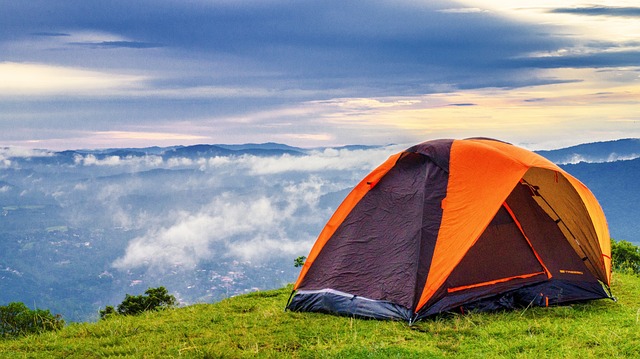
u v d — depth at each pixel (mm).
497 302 9969
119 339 9156
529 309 10070
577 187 10680
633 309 10180
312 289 10508
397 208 10383
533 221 10914
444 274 9562
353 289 10078
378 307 9672
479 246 10250
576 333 8570
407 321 9312
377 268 10039
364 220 10625
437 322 9219
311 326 9383
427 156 10469
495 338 8484
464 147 10461
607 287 11516
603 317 9547
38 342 9406
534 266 10539
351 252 10445
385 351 7844
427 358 7562
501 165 10078
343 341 8492
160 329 9812
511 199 10914
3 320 10602
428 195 10156
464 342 8344
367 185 10844
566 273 10719
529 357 7516
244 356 7938
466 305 9727
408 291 9523
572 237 11367
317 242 10938
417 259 9688
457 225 9750
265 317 10203
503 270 10258
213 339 8922
